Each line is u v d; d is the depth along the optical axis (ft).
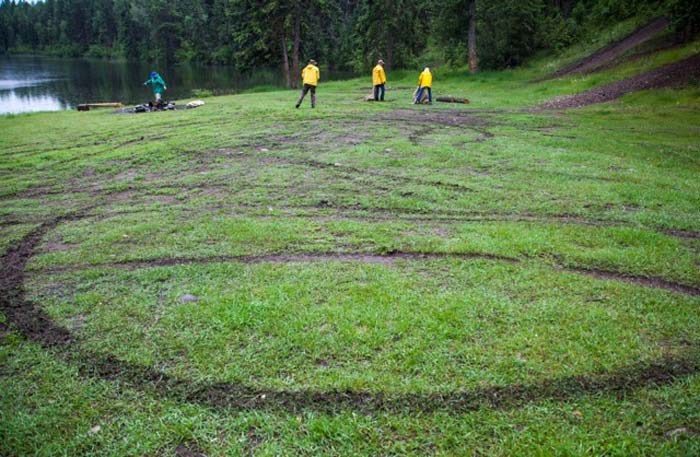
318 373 10.44
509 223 19.66
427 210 21.52
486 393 9.82
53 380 10.42
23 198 24.80
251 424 9.13
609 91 63.21
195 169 29.71
